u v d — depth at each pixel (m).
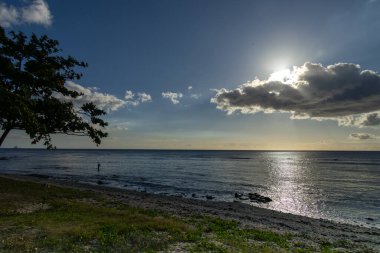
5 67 20.75
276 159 162.75
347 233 19.27
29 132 20.09
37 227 12.98
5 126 21.97
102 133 25.45
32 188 26.06
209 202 31.14
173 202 28.78
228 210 26.33
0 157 164.00
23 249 9.80
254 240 13.43
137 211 19.23
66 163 112.06
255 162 127.75
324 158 181.25
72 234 11.92
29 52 22.50
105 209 18.73
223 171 77.56
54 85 23.27
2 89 17.97
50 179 50.59
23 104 18.72
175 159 156.38
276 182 53.53
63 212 17.08
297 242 13.84
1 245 10.18
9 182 28.42
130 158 167.50
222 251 10.51
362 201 34.91
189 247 10.95
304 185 49.50
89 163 113.06
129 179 57.09
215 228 15.20
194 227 14.95
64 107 23.17
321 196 38.44
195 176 63.69
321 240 15.30
